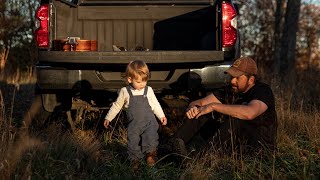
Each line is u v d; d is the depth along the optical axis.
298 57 18.97
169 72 5.17
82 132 4.91
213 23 6.18
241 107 4.00
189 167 3.80
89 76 5.02
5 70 11.38
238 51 5.34
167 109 6.12
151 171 3.79
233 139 4.12
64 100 5.30
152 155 4.09
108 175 3.82
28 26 19.22
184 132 4.32
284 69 11.88
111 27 6.31
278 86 8.03
